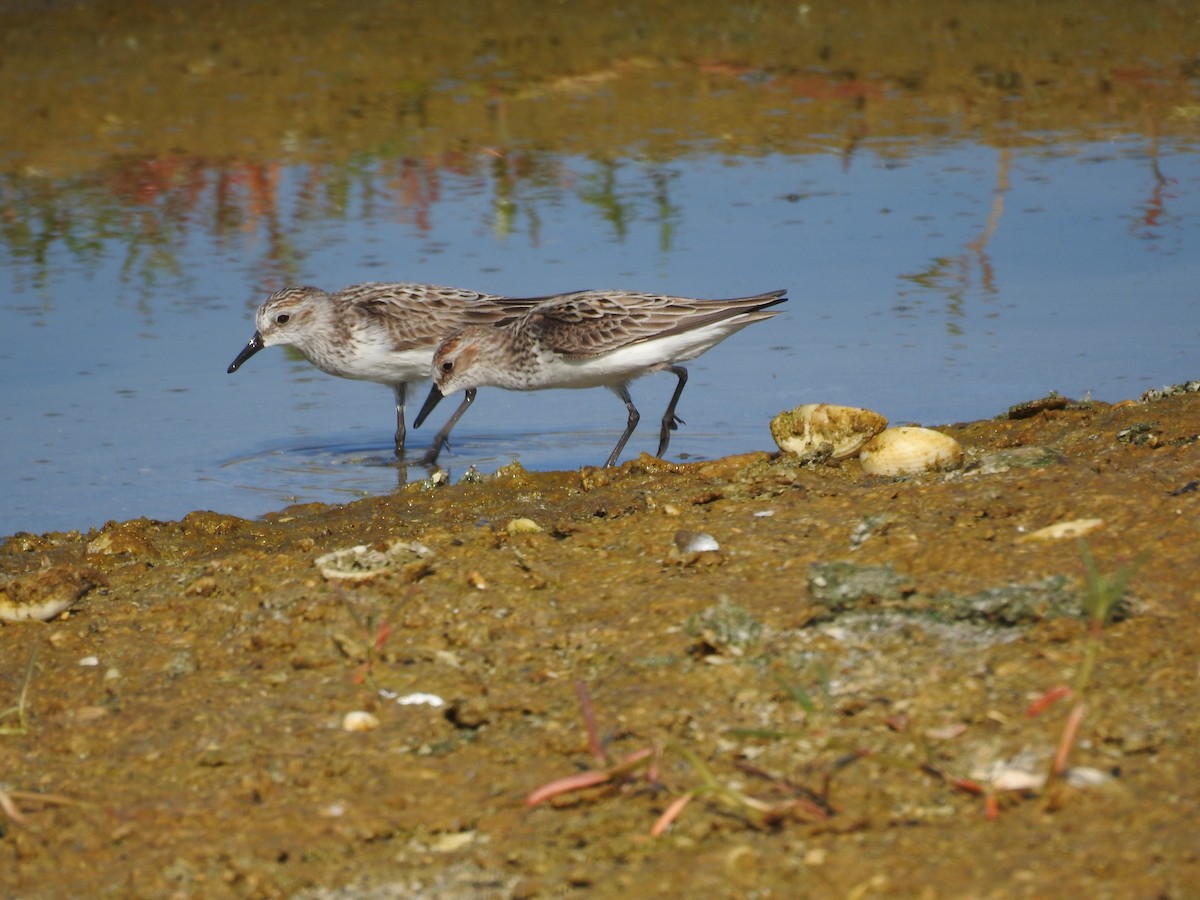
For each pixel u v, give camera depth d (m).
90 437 14.08
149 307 17.16
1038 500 9.59
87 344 16.22
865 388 14.41
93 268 18.23
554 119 22.73
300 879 6.36
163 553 11.23
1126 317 15.77
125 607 9.41
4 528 12.05
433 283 16.81
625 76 24.55
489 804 6.77
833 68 24.73
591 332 13.53
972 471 10.61
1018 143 21.41
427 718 7.62
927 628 7.87
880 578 8.38
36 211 19.83
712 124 22.45
